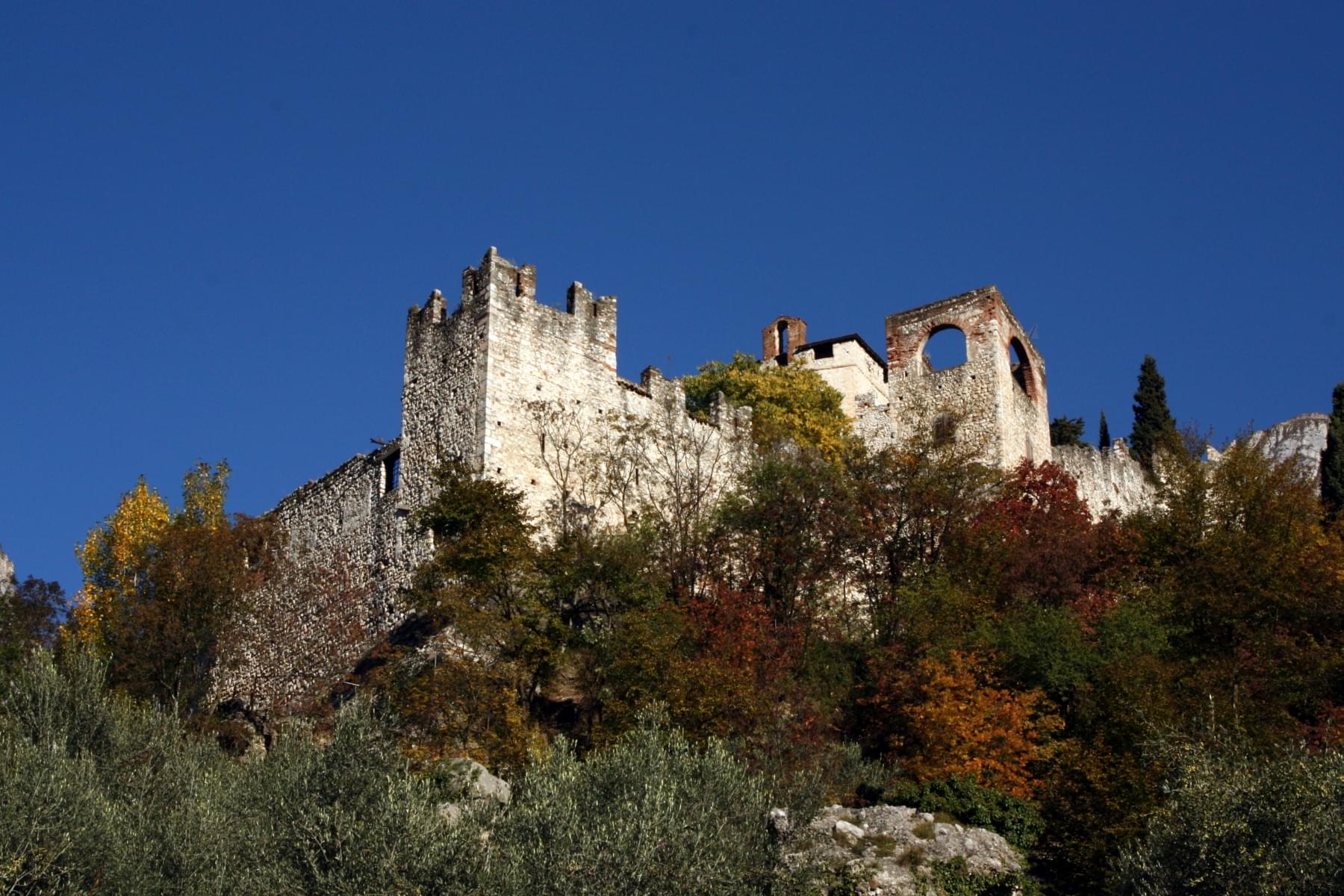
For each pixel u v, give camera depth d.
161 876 28.94
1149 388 88.94
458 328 51.09
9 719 34.50
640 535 47.22
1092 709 39.88
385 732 34.31
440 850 28.70
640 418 53.78
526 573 43.62
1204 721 37.31
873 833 34.62
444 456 49.41
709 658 40.59
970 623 46.09
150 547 55.34
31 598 62.25
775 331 72.56
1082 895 33.81
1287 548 49.62
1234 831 28.84
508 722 38.94
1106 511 72.12
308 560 54.78
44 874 27.72
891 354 70.44
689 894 28.84
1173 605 47.72
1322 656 43.78
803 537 49.41
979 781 38.25
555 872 28.42
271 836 30.25
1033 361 72.62
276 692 51.69
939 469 54.19
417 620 47.19
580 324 53.06
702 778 32.81
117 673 49.25
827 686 44.06
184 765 34.03
